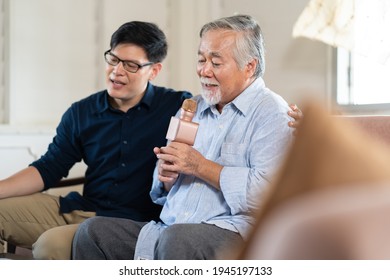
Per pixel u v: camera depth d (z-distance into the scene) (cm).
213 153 190
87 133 236
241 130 187
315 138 27
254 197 175
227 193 176
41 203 226
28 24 326
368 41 279
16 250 233
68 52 343
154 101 235
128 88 227
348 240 26
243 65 189
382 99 303
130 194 230
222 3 377
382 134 162
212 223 176
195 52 382
